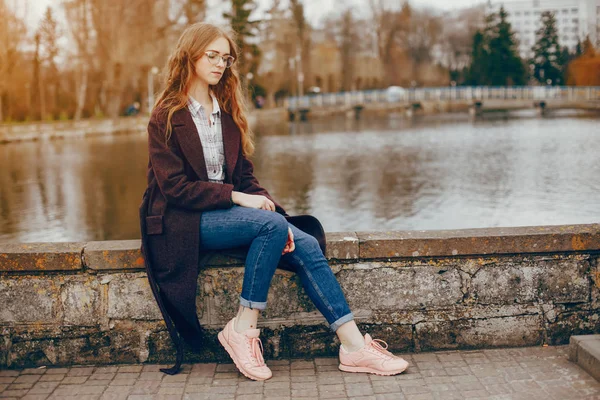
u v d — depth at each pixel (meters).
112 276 3.04
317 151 29.45
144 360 3.08
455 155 26.39
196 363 3.07
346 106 65.12
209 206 2.80
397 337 3.12
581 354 2.85
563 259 3.11
